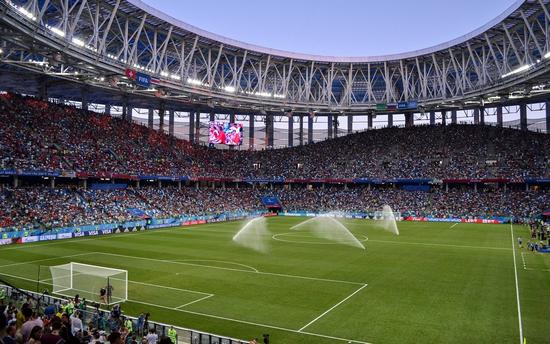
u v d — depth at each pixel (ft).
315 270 134.31
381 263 145.89
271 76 399.03
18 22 181.06
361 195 359.46
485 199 314.76
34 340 36.94
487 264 143.43
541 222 249.14
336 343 75.10
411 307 95.30
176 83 302.04
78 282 109.91
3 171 223.51
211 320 87.25
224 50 337.31
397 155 378.12
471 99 326.85
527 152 333.01
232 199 354.54
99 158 285.84
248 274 128.67
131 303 98.53
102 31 278.67
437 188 349.61
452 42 314.96
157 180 326.44
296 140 554.05
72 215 229.25
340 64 374.22
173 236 218.59
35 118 274.16
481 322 84.99
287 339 76.95
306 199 369.71
